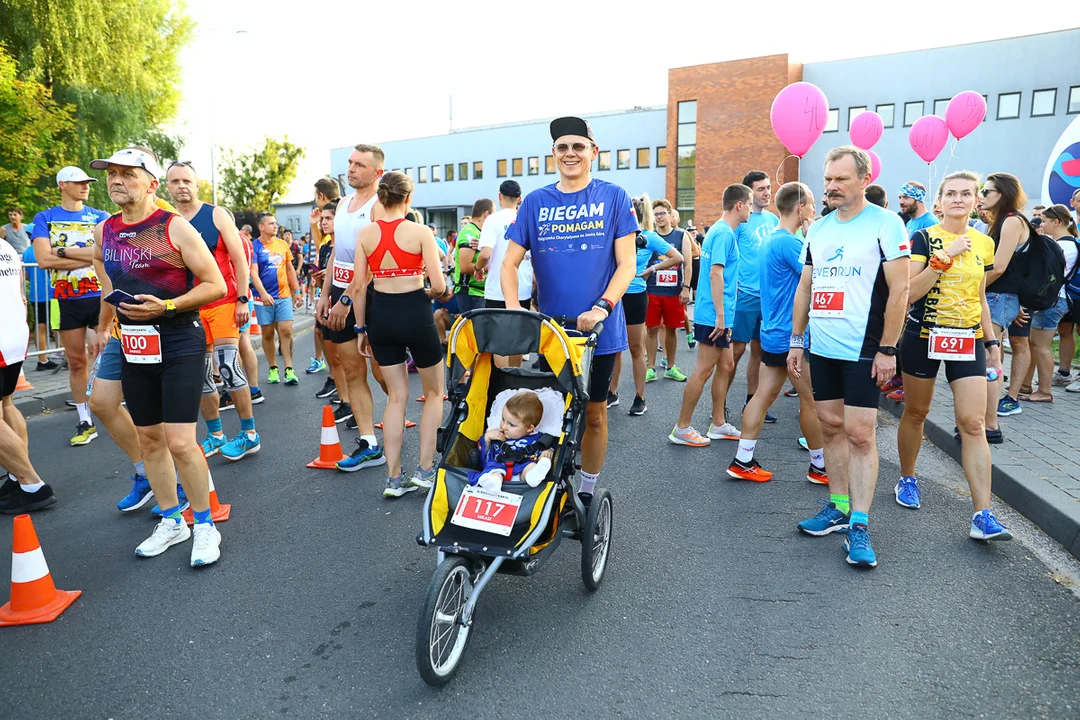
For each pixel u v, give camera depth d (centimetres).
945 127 908
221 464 611
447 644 313
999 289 652
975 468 436
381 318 503
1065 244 753
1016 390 705
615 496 527
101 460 623
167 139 2281
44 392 832
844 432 447
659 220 941
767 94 3850
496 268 700
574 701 292
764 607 365
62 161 1712
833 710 283
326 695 298
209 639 341
